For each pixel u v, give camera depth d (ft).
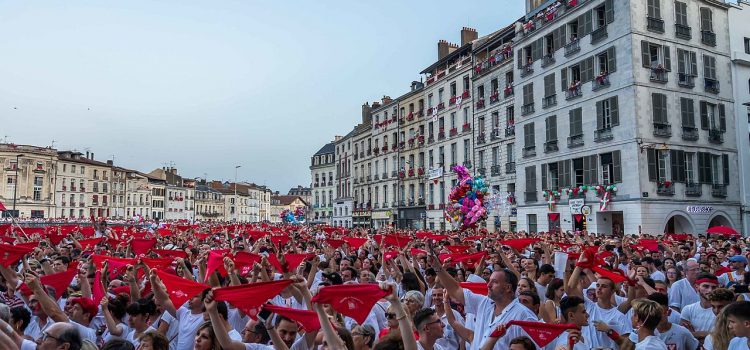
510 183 147.95
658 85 111.34
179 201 422.41
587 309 24.35
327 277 33.24
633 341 20.43
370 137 246.47
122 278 37.37
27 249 30.55
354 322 25.11
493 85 157.99
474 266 41.57
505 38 154.81
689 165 114.42
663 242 61.16
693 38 118.32
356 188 260.21
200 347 19.49
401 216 211.41
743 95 125.18
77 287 33.04
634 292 27.45
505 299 21.40
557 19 129.29
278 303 28.99
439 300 26.25
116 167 363.97
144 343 18.22
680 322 26.73
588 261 25.77
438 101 190.49
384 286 16.72
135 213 376.27
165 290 25.41
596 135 116.78
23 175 303.89
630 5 109.81
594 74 118.11
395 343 17.04
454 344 24.90
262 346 19.93
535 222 135.54
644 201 105.91
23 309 24.41
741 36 127.54
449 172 178.81
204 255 32.86
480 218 90.84
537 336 18.76
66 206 324.60
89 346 17.83
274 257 37.47
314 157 333.21
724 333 18.04
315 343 21.61
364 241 62.64
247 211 511.40
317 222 311.47
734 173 121.19
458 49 177.68
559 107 128.16
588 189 117.80
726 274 38.83
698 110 116.57
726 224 118.73
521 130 141.18
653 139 108.99
